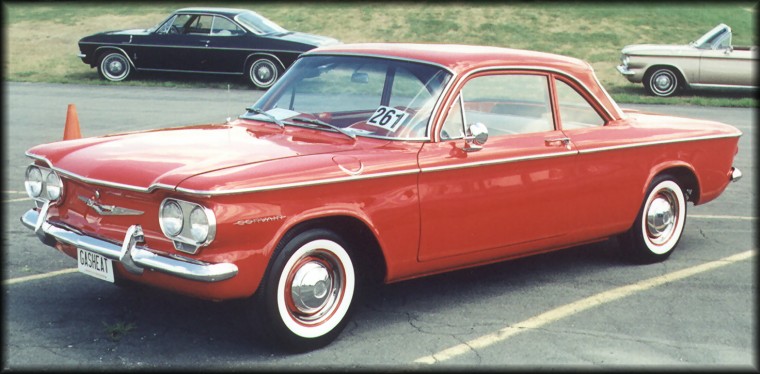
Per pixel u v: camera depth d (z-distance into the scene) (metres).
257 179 4.27
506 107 5.47
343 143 5.03
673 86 18.27
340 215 4.62
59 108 14.88
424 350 4.71
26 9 30.41
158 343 4.72
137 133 5.40
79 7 30.89
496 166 5.25
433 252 5.08
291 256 4.48
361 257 5.09
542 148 5.48
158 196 4.35
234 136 5.17
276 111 5.52
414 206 4.92
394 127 5.05
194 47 18.39
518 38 26.08
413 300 5.55
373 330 5.00
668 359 4.67
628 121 6.18
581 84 5.90
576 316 5.32
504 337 4.93
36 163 5.11
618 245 6.99
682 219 6.60
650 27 27.58
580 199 5.76
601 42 25.77
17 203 8.05
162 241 4.39
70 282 5.76
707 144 6.59
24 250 6.51
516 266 6.37
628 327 5.15
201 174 4.27
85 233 4.71
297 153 4.74
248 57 18.23
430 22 27.73
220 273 4.20
